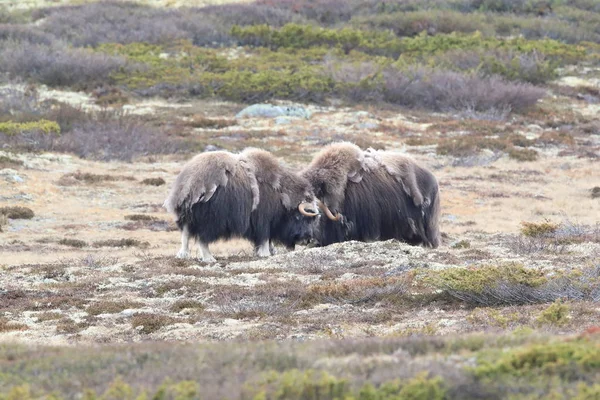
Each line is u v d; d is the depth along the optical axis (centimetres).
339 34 15888
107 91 12688
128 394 1942
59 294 4366
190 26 16400
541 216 7781
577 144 11181
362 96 12900
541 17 18588
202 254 5241
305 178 5441
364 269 4694
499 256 4972
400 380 1948
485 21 17688
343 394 1869
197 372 2144
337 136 10806
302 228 5347
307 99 12788
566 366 2017
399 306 3941
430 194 5800
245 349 2442
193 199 5112
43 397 2006
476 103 12725
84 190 8312
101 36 15762
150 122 11281
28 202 7769
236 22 17300
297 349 2420
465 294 3909
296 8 18250
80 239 6694
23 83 12812
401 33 17212
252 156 5341
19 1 19050
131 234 6950
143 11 17600
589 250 5084
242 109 12250
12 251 6150
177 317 3856
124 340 3494
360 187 5541
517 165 10025
